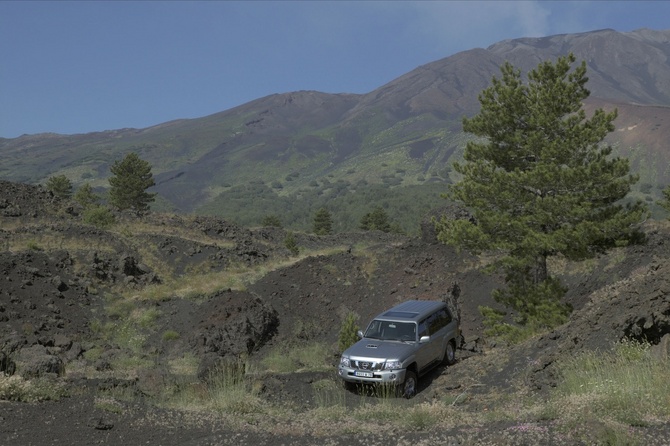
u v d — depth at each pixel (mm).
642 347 11172
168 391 13461
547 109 22906
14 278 27219
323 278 32500
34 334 22891
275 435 9156
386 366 14023
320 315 29125
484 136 25172
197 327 25875
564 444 6789
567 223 22109
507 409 10250
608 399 8352
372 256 35000
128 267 33375
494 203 23391
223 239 49969
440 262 32406
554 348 13859
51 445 8227
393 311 16484
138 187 78250
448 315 17531
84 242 36000
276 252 47969
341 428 9484
